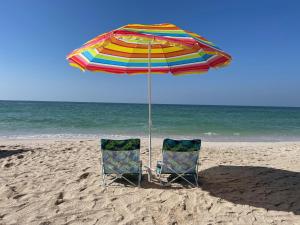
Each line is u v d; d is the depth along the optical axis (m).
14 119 24.89
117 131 16.66
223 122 26.20
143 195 4.26
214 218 3.59
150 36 3.29
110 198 4.16
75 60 4.45
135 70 5.37
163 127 19.77
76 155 7.18
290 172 5.52
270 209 3.80
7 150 7.77
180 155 4.45
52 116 30.03
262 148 9.30
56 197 4.18
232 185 4.69
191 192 4.36
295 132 18.16
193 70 4.78
